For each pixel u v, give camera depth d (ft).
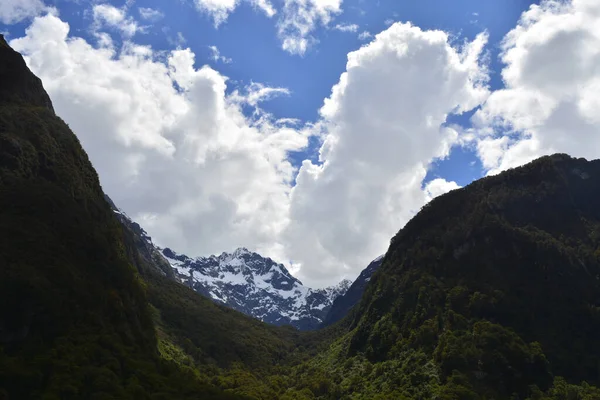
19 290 468.34
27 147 643.86
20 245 512.63
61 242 562.66
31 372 415.64
